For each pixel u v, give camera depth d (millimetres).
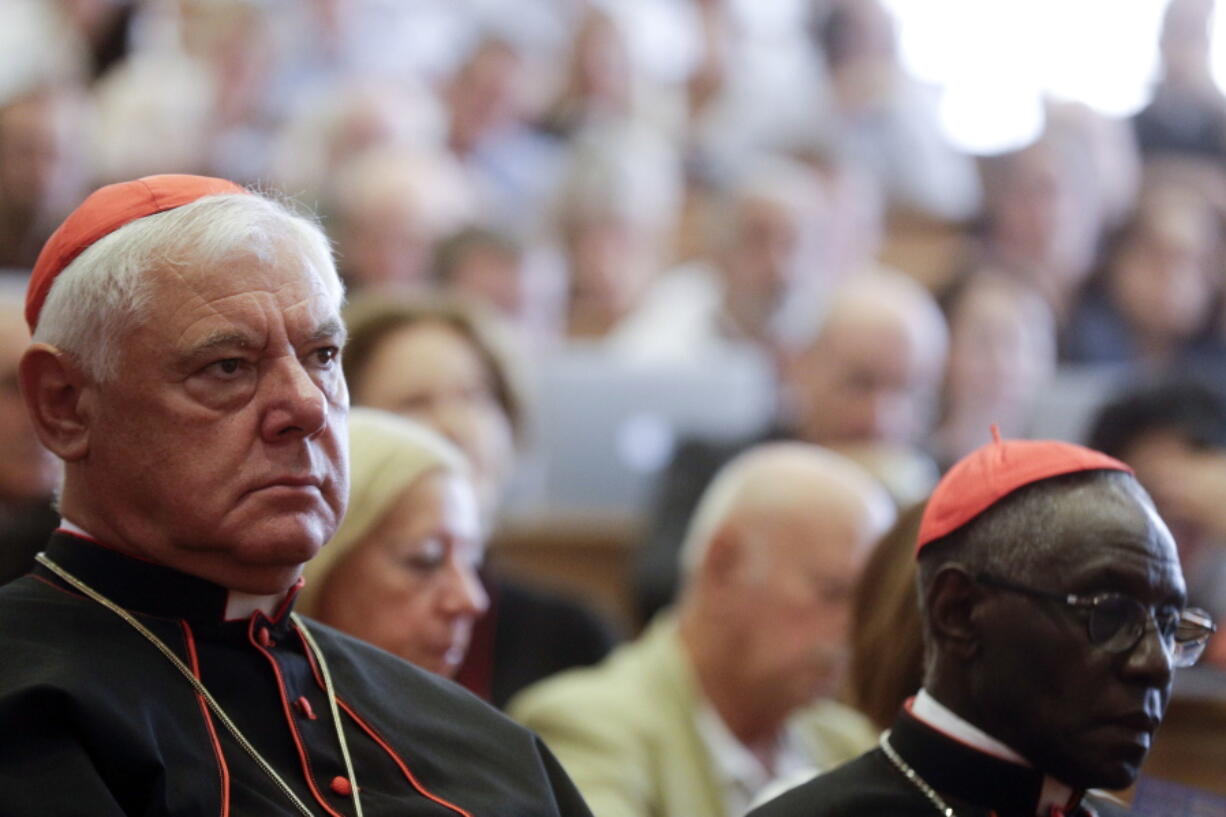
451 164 27688
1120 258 28125
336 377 7945
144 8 30875
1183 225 27859
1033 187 28234
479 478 14523
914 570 10359
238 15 30203
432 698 8586
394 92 28688
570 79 31062
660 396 20969
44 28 29688
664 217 29281
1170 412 16797
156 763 7066
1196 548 16656
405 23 33250
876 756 8984
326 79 31484
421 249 22688
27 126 22750
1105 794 9703
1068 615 8289
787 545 13547
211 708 7570
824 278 27062
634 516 20453
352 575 10578
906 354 19172
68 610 7598
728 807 13211
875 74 32344
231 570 7672
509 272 21531
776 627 13469
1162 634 8438
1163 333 27438
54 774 6840
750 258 24844
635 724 13117
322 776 7723
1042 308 26172
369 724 8125
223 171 28578
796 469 13898
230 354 7523
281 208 8094
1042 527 8445
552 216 26219
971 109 34062
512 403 15055
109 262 7629
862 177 30469
